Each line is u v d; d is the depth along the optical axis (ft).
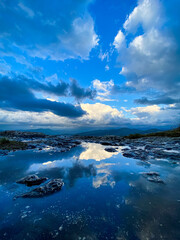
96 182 18.04
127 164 27.94
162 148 46.70
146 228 9.27
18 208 11.74
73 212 11.20
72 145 60.23
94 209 11.65
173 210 11.42
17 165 26.50
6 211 11.27
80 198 13.55
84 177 19.98
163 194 14.47
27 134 110.52
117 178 19.56
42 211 11.34
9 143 52.90
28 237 8.57
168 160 31.53
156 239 8.36
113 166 26.37
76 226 9.53
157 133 103.09
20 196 13.89
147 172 22.25
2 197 13.70
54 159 32.35
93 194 14.47
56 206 12.12
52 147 52.75
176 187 16.35
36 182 17.74
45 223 9.84
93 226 9.53
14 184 17.20
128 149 48.88
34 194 14.16
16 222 9.93
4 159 31.71
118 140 92.43
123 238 8.46
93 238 8.48
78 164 27.86
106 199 13.37
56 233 8.89
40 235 8.73
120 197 13.78
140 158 33.32
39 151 43.45
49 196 13.93
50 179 19.15
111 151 45.93
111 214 10.90
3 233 8.87
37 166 26.04
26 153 39.63
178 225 9.54
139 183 17.62
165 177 20.01
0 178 19.35
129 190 15.47
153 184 17.28
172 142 60.70
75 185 16.93
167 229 9.15
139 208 11.74
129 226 9.49
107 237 8.55
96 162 29.71
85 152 43.52
